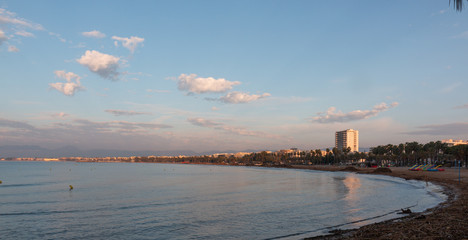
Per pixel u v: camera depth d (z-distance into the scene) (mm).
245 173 181625
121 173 183500
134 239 27781
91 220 36562
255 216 37875
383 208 42250
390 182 98375
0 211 43844
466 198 46188
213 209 43875
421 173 128375
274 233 28812
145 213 41000
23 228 32688
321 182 101125
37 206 48500
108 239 27922
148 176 147625
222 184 94438
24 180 116938
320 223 32844
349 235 25062
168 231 30609
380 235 23094
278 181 107625
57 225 33938
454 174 112812
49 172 197500
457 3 10984
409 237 21578
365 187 80062
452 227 24016
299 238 26391
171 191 72125
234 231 30062
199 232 29953
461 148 160375
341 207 44219
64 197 60750
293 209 43031
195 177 137375
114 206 47656
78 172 199000
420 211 37469
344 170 197750
